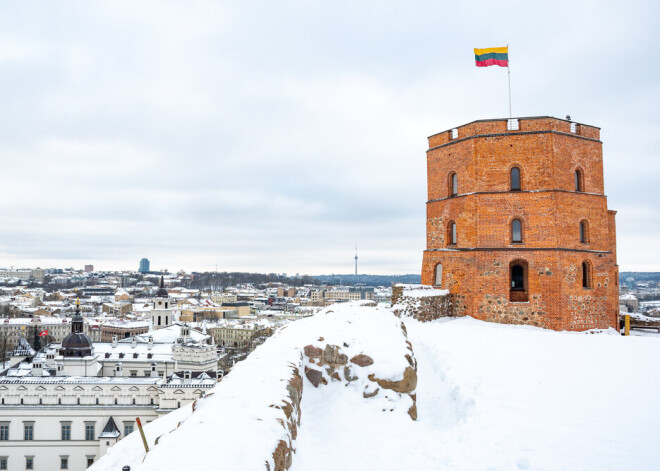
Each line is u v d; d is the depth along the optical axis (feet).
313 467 41.55
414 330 91.20
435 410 60.18
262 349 58.49
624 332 124.77
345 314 72.84
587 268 125.29
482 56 132.77
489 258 121.39
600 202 128.06
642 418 52.24
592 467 42.27
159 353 405.18
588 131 128.47
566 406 55.72
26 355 417.69
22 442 263.29
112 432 264.52
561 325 116.98
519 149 122.62
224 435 31.19
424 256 138.10
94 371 342.44
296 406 45.39
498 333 89.25
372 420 53.52
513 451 45.57
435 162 139.44
